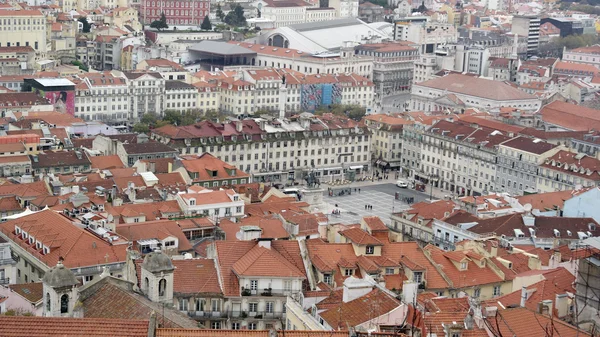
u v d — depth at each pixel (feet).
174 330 556.92
